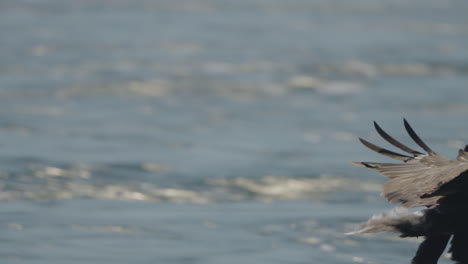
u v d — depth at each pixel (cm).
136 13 4497
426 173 677
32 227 1466
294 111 2506
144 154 1989
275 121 2372
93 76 2895
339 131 2270
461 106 2577
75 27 3959
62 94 2617
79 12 4466
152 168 1881
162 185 1764
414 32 4100
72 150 2002
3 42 3484
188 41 3647
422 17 4675
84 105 2503
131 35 3781
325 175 1858
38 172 1814
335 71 3081
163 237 1438
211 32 3925
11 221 1494
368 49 3534
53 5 4675
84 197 1669
